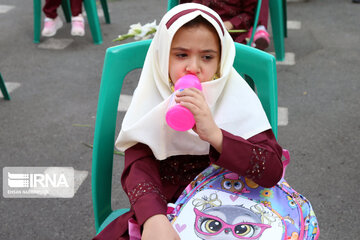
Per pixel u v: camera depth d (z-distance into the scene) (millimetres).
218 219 1020
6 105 2922
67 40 3932
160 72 1183
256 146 1090
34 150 2482
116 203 2092
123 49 1311
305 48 3625
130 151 1214
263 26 2867
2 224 1987
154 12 4512
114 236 1169
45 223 1994
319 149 2410
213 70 1157
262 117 1180
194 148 1199
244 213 1033
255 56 1285
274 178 1096
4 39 3938
